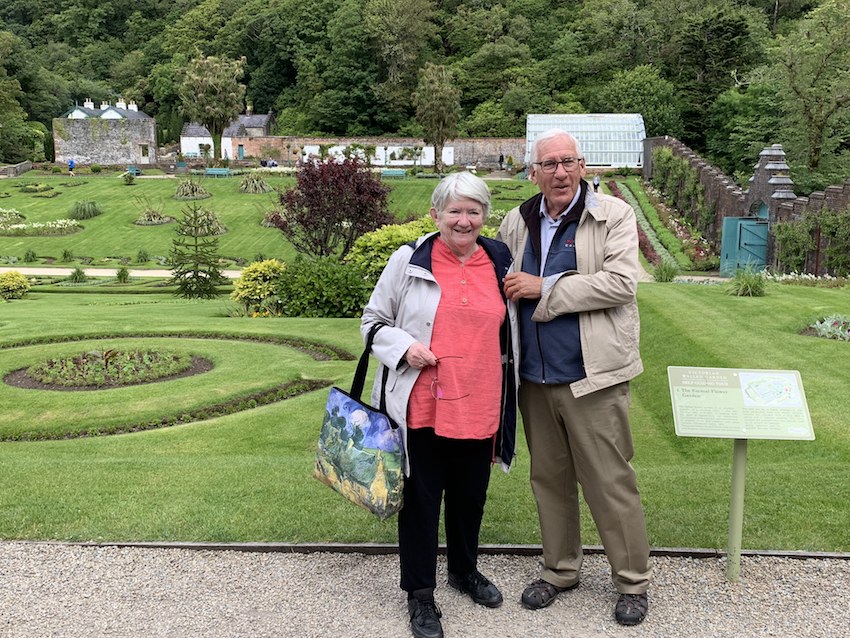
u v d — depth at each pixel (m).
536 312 3.55
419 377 3.53
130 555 4.34
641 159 57.25
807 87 37.00
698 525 4.73
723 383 3.90
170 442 8.12
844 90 36.16
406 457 3.53
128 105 80.88
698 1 70.62
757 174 28.30
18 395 10.03
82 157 68.19
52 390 10.43
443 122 61.28
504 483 5.76
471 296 3.54
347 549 4.40
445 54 85.31
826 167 38.03
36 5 107.94
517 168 60.50
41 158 72.56
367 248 17.06
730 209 31.73
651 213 41.53
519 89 71.88
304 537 4.55
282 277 17.27
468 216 3.47
